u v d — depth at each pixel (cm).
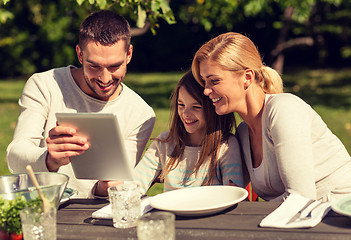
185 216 190
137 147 275
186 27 1753
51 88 268
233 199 200
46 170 222
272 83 237
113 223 187
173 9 1418
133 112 274
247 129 249
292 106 215
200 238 169
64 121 198
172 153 258
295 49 1812
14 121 920
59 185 176
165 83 1429
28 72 1750
